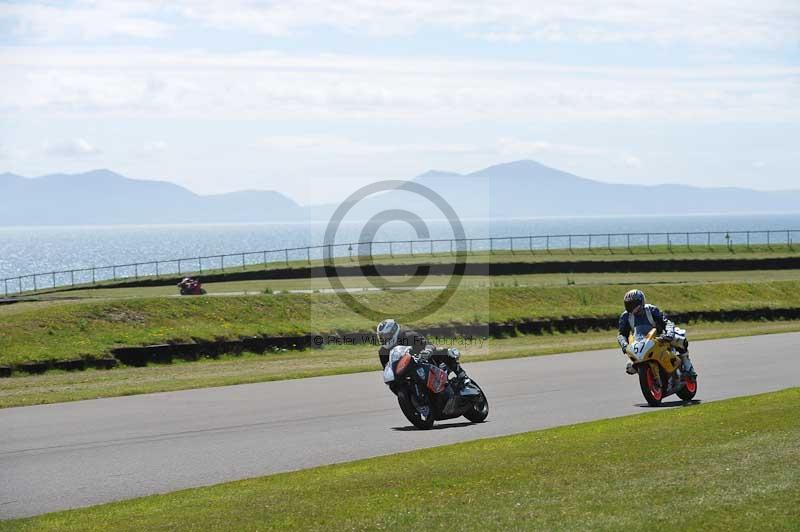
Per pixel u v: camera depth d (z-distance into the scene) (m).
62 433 39.62
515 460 29.30
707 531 20.20
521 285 123.69
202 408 46.81
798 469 25.33
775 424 33.66
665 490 23.67
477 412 41.31
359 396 50.78
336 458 33.31
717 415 37.72
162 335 79.75
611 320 105.94
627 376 58.19
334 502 24.47
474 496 24.17
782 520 20.75
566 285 123.44
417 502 23.86
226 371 69.94
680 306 119.19
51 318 81.62
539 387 53.06
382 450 34.72
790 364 62.22
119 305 88.19
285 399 49.84
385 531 21.20
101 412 45.88
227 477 30.41
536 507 22.62
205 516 23.78
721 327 113.38
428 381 39.50
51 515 25.03
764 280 149.50
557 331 100.25
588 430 35.66
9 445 36.88
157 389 55.06
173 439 37.78
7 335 76.31
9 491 28.75
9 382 65.06
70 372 71.12
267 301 94.50
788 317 122.00
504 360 69.19
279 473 30.41
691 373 46.84
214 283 147.50
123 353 75.38
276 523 22.50
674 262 170.12
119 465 32.59
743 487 23.58
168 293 134.00
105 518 24.27
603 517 21.41
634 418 38.78
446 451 32.50
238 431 39.59
